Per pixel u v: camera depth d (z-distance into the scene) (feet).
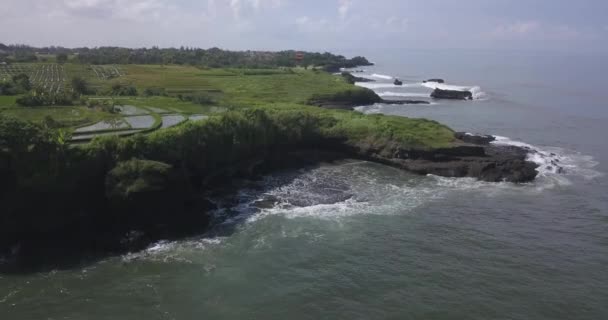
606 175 288.10
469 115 499.51
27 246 185.88
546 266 173.58
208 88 533.55
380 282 162.09
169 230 198.80
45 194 191.21
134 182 197.36
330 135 327.67
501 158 301.02
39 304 148.15
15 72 559.38
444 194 252.21
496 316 143.33
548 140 382.01
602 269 171.63
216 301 151.33
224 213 223.51
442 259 178.70
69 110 312.50
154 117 303.27
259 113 305.73
